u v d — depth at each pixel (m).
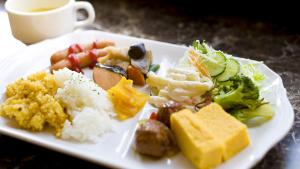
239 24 0.58
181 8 0.62
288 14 0.60
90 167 0.33
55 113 0.35
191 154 0.30
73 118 0.35
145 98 0.38
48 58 0.45
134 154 0.32
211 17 0.60
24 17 0.46
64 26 0.49
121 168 0.30
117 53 0.43
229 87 0.38
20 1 0.50
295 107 0.40
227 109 0.36
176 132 0.32
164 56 0.45
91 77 0.42
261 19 0.59
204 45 0.44
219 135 0.31
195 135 0.30
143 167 0.31
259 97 0.37
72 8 0.49
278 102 0.36
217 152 0.30
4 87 0.39
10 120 0.35
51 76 0.38
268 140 0.32
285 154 0.35
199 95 0.38
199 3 0.63
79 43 0.47
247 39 0.55
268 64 0.49
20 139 0.34
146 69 0.41
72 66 0.43
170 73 0.40
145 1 0.65
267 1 0.60
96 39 0.47
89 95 0.36
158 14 0.61
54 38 0.48
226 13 0.61
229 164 0.30
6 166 0.33
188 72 0.40
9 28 0.52
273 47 0.53
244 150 0.32
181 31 0.56
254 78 0.39
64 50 0.44
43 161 0.33
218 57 0.41
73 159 0.34
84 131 0.33
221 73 0.40
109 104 0.37
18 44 0.48
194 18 0.60
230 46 0.53
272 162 0.34
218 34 0.56
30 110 0.35
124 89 0.38
